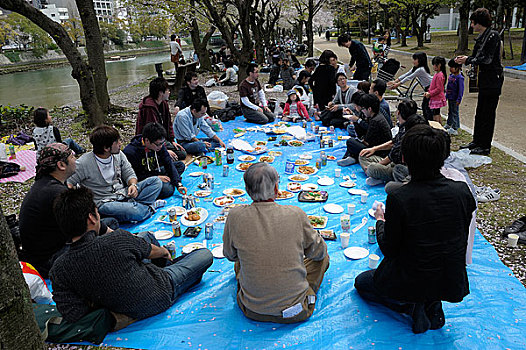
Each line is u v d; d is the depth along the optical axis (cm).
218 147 746
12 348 150
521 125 828
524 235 398
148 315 296
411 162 245
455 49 2567
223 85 1712
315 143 747
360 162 573
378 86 661
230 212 289
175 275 313
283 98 1290
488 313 292
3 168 668
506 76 1538
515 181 545
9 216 403
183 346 271
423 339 270
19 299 151
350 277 346
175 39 1502
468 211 249
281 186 547
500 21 1848
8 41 5172
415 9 2852
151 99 643
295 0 2725
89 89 952
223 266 370
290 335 277
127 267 269
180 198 532
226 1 1538
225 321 293
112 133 445
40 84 2484
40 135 643
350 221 446
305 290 284
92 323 271
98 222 270
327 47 3894
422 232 241
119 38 6525
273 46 2962
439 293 252
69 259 259
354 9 3559
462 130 800
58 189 343
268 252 271
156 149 505
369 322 288
